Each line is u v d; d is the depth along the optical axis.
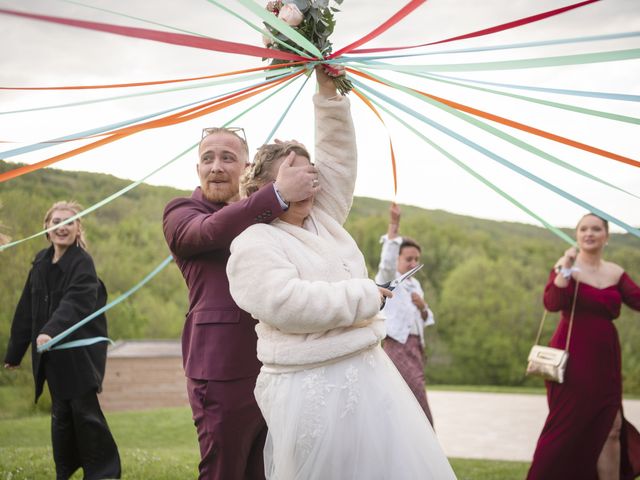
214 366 3.18
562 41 2.25
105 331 4.75
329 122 3.01
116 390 10.34
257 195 2.77
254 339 3.22
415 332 5.89
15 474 4.91
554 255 18.22
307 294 2.49
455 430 8.98
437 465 2.56
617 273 5.18
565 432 4.99
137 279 15.70
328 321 2.49
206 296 3.28
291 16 2.86
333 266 2.67
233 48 2.44
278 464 2.54
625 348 15.37
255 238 2.62
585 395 4.96
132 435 7.96
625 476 5.09
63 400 4.50
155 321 15.55
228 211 2.93
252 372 3.20
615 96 2.44
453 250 18.34
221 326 3.20
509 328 17.44
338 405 2.50
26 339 4.84
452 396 13.17
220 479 3.18
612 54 2.24
